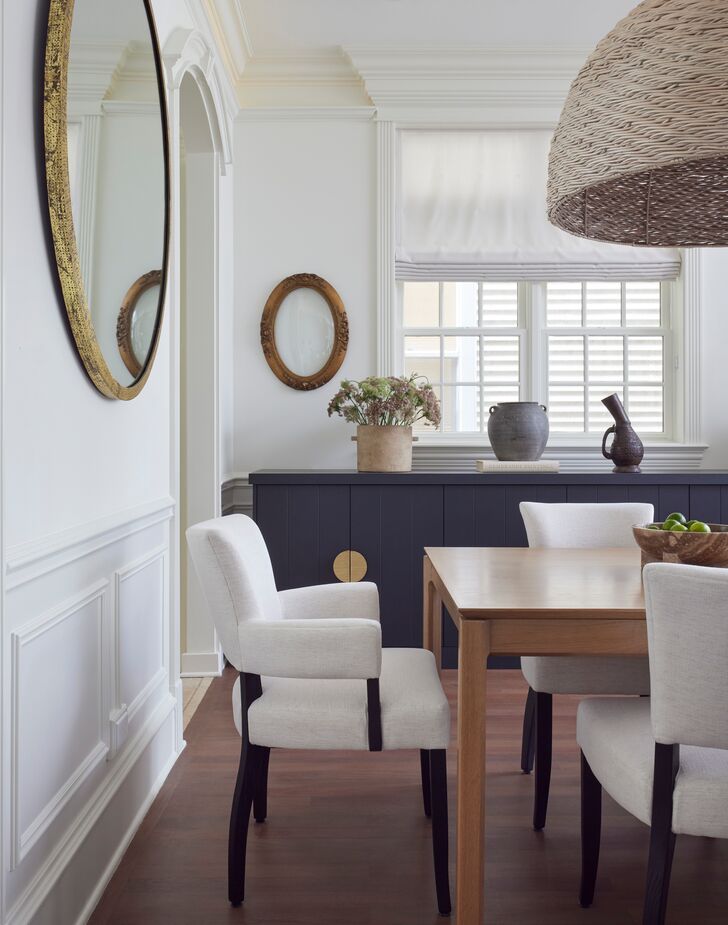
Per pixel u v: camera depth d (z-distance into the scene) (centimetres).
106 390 206
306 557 388
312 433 440
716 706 146
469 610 174
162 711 270
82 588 195
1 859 147
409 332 459
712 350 448
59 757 179
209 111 366
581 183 184
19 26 158
